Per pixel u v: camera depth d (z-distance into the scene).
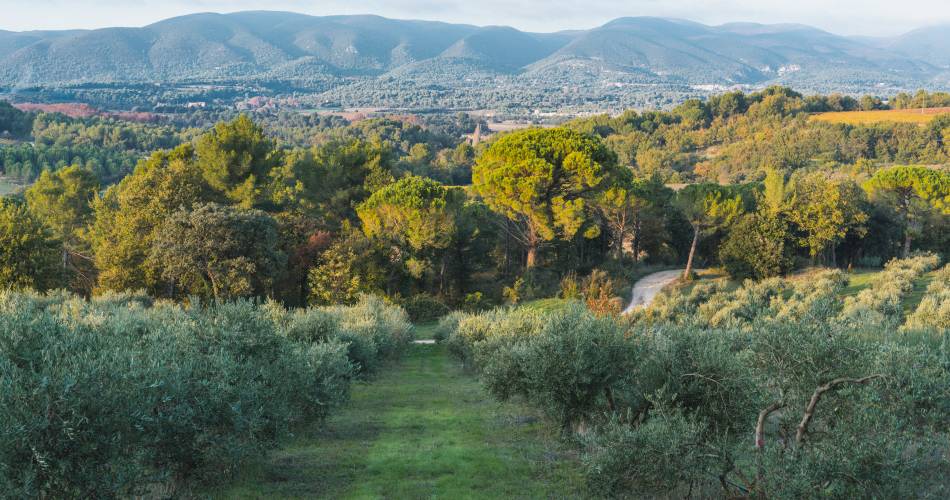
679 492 11.33
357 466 14.82
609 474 11.10
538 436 17.58
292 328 25.95
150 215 46.00
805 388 10.29
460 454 15.80
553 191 52.59
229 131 52.56
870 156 136.38
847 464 8.88
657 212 65.88
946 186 58.97
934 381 9.40
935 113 148.38
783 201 55.94
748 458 10.83
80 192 69.69
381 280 51.06
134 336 15.05
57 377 8.59
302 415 17.25
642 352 14.30
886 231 61.62
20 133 162.75
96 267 50.94
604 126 196.50
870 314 25.73
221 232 41.19
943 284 38.59
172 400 10.58
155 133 161.75
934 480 9.70
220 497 11.92
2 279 40.97
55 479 8.41
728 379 12.08
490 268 63.28
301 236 51.34
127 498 9.49
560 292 53.06
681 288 54.03
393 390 26.22
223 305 16.03
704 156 159.00
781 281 48.00
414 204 50.69
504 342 24.58
